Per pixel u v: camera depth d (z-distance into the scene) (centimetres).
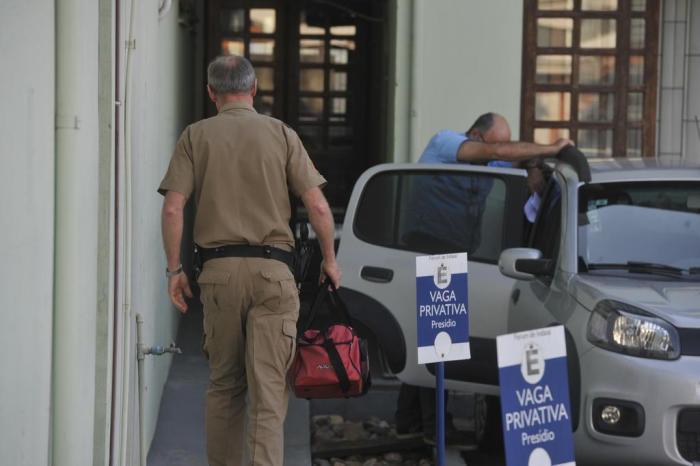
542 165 2333
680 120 3619
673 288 1825
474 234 2238
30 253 1119
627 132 3591
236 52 4238
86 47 1321
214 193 1562
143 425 1744
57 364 1270
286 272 1562
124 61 1603
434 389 2253
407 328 2205
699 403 1644
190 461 2055
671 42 3597
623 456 1692
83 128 1290
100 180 1458
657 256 1977
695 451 1659
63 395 1276
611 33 3569
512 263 2011
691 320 1695
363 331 2236
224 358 1600
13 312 1036
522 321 2044
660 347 1681
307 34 4278
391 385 2712
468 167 2259
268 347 1545
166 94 2573
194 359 2798
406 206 2264
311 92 4303
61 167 1261
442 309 1759
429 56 3291
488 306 2188
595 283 1856
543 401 1081
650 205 2053
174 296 1603
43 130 1191
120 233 1562
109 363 1502
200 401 2428
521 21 3294
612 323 1723
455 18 3284
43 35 1184
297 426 2305
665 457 1658
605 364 1706
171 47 2777
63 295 1266
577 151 2153
